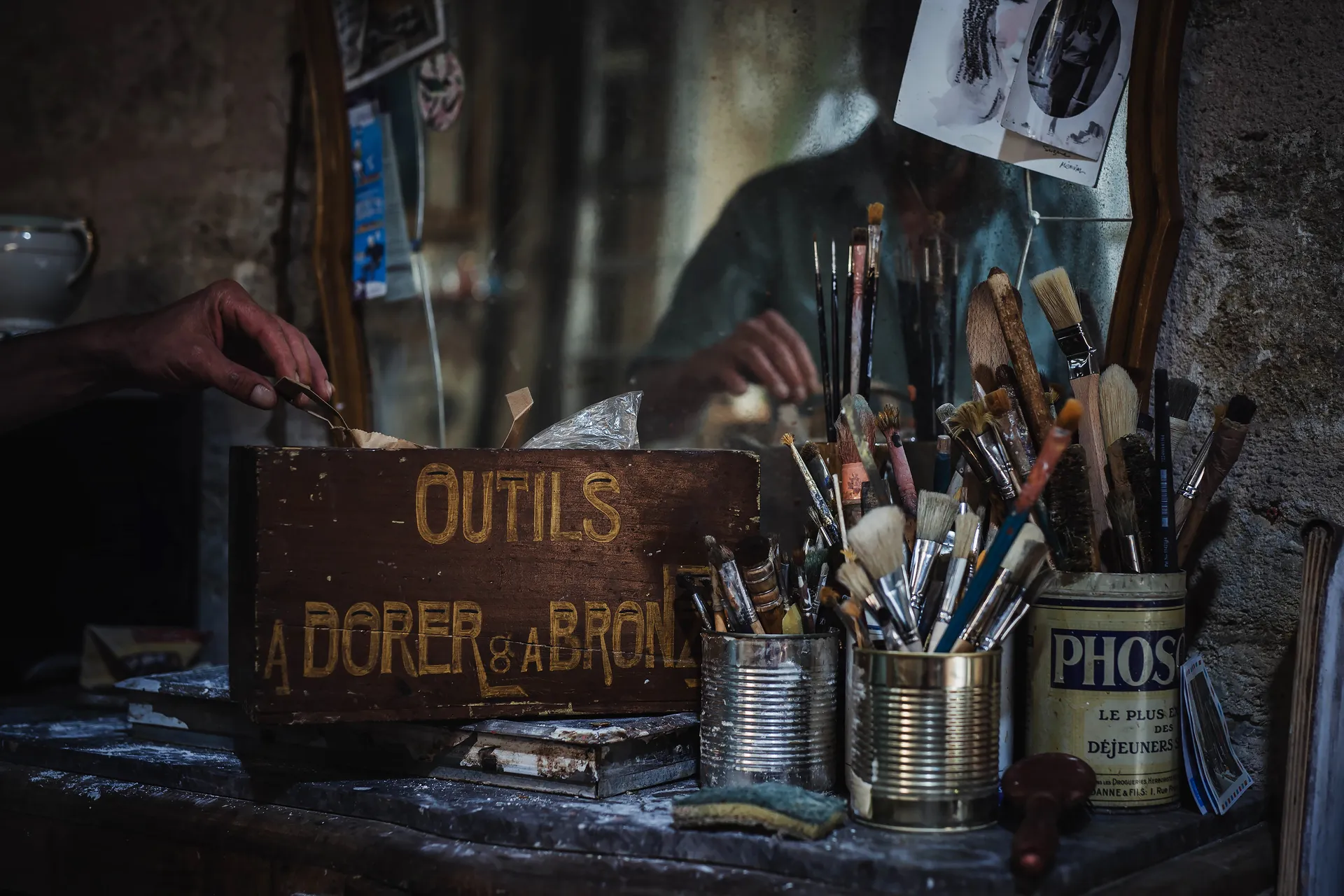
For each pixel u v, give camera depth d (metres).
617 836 0.77
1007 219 1.06
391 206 1.35
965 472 0.96
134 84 1.58
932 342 1.08
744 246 1.17
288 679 0.86
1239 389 1.02
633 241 1.22
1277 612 1.00
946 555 0.90
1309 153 0.99
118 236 1.59
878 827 0.79
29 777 1.03
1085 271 1.04
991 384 0.96
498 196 1.29
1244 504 1.01
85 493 1.49
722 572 0.89
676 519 0.94
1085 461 0.88
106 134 1.61
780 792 0.77
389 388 1.35
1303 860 0.82
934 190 1.08
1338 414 0.97
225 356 1.21
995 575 0.81
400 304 1.34
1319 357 0.98
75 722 1.19
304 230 1.46
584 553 0.92
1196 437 1.03
